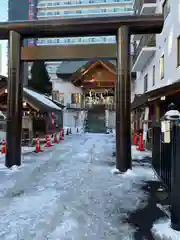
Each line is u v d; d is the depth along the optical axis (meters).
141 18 7.27
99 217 3.85
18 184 5.73
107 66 26.19
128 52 7.42
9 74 7.73
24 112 15.10
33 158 9.44
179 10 10.35
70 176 6.53
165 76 12.52
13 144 7.66
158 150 6.07
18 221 3.67
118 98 7.36
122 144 7.15
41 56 7.78
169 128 4.57
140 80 21.44
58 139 17.30
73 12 78.69
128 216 3.90
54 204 4.39
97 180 6.11
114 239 3.17
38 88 34.75
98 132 25.81
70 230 3.39
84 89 33.25
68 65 35.38
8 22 7.69
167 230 3.41
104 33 7.68
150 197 4.82
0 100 13.55
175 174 3.46
